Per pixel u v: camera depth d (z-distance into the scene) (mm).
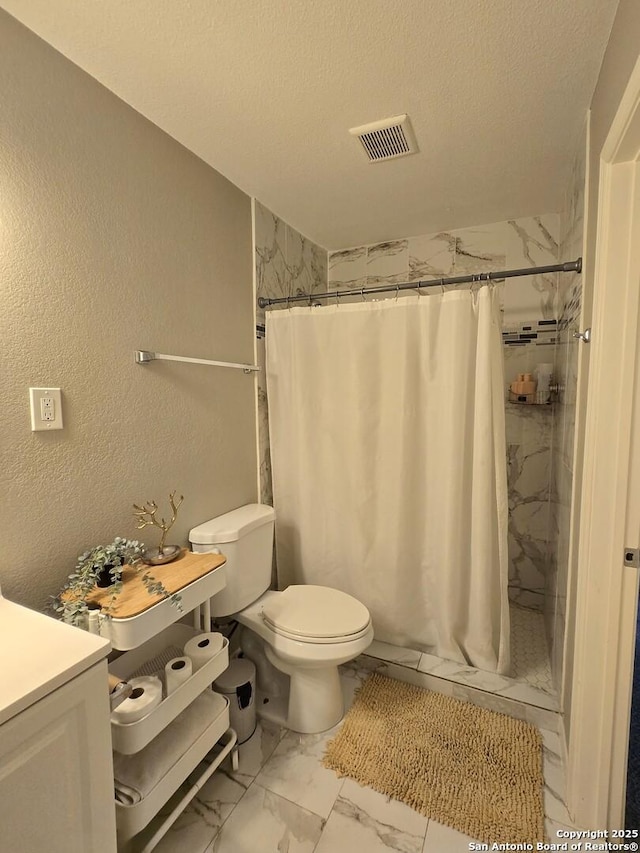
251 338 1954
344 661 1417
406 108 1319
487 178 1759
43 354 1067
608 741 1121
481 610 1728
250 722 1507
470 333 1674
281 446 2055
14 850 657
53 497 1104
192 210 1566
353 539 1929
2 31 959
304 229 2305
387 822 1198
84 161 1157
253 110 1326
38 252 1048
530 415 2270
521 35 1040
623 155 966
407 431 1781
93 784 783
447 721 1561
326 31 1032
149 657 1358
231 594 1566
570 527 1422
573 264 1428
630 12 846
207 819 1203
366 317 1819
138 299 1345
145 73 1165
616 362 1051
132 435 1336
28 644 802
